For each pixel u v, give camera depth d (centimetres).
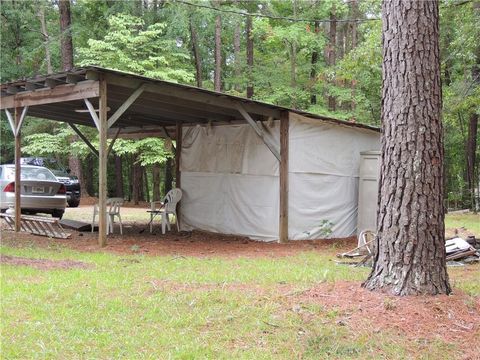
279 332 421
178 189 1243
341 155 1178
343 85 2112
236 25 2236
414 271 498
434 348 391
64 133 1916
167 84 875
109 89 900
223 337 414
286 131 1071
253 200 1125
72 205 1889
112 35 1742
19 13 2419
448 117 1554
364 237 884
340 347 391
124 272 666
